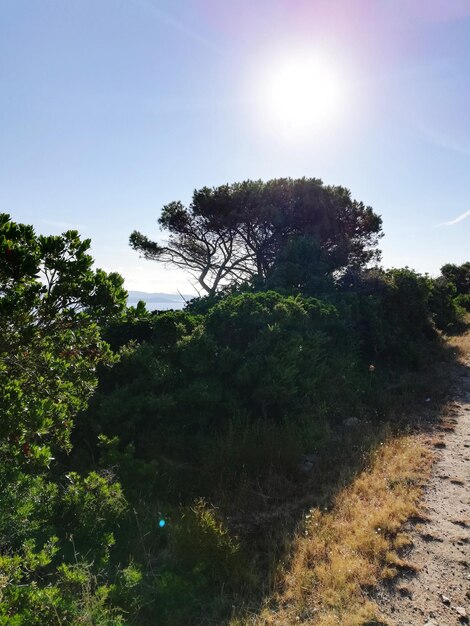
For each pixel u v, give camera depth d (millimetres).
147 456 6816
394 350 12992
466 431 7855
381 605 3619
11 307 2879
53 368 3496
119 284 3572
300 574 4043
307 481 6297
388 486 5762
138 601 3648
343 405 9039
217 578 4168
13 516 3848
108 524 4797
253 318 8797
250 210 18812
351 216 19844
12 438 3188
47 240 3146
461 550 4348
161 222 20672
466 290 35625
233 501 5855
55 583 3611
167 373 7809
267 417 8070
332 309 10914
